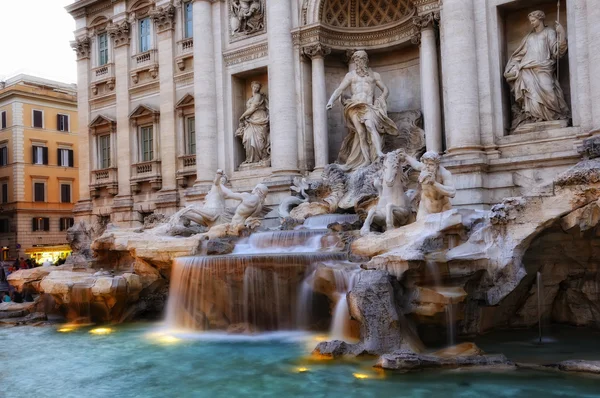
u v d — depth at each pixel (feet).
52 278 72.59
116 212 122.52
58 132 210.38
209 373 43.73
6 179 201.36
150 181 116.78
